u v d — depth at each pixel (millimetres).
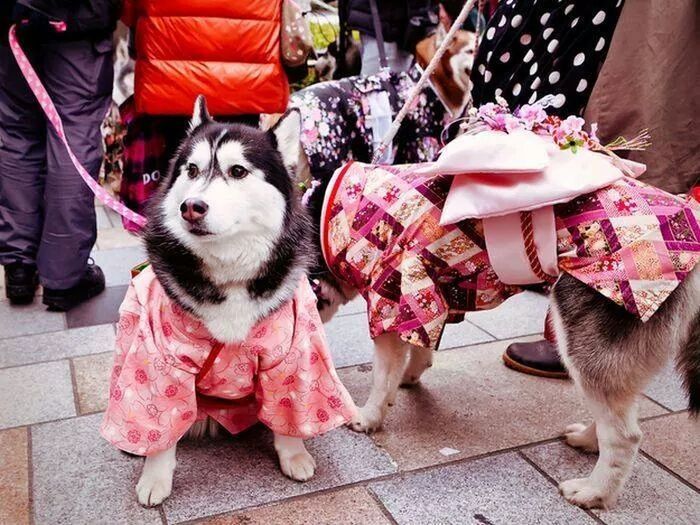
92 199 3695
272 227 1971
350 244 2449
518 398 2869
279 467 2336
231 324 1979
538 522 2074
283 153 2094
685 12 2389
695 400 2025
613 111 2543
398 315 2314
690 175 2553
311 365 2152
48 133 3535
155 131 4328
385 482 2262
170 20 3525
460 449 2473
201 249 1919
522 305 3924
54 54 3436
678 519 2104
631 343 1986
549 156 2102
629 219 1968
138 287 2094
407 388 2947
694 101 2496
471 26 4504
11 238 3750
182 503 2123
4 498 2125
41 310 3771
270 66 3715
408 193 2344
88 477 2246
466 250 2236
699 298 1963
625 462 2104
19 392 2811
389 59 4102
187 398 2049
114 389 2062
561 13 2539
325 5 5262
